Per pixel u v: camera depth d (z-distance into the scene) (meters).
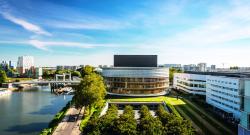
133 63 175.12
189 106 130.12
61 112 119.25
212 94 129.88
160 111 101.25
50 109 143.25
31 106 153.00
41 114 129.50
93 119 77.88
